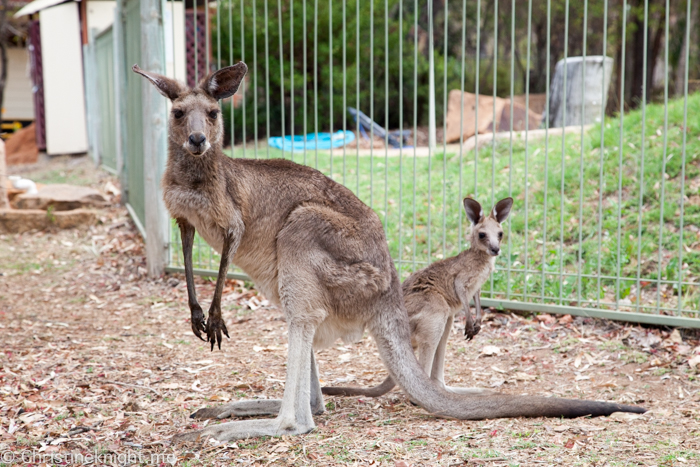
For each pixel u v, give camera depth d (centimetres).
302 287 387
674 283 598
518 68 2027
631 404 429
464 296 449
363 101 1548
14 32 1861
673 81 1811
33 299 716
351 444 362
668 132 855
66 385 482
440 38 2044
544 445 346
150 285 741
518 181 848
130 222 951
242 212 394
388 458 339
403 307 411
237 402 423
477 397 396
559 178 818
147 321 640
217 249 409
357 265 393
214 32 1366
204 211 382
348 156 1115
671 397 440
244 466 343
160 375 504
